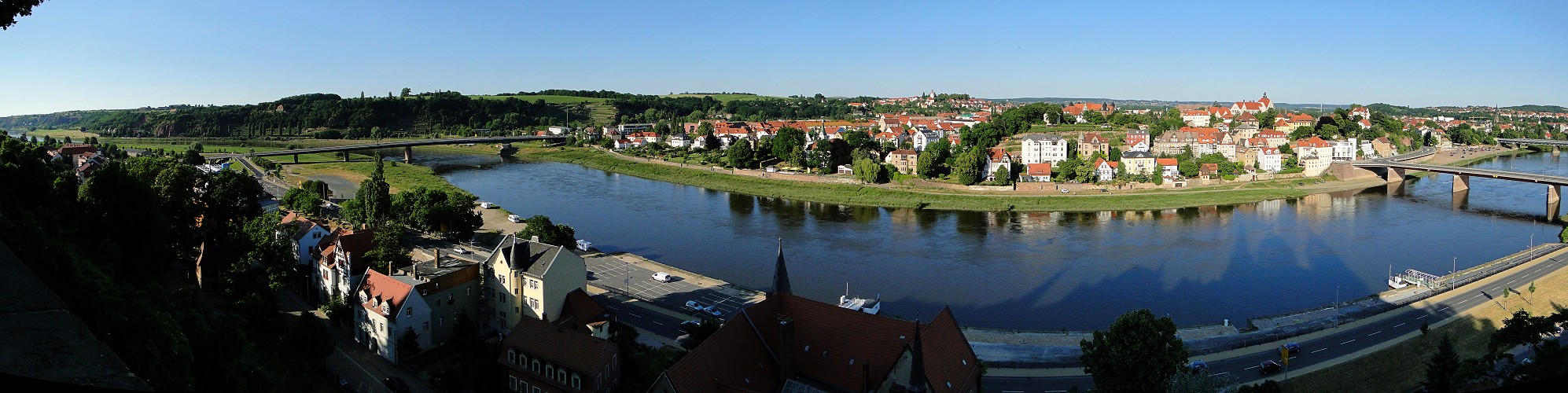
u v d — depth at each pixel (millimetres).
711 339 76188
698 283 154875
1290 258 178250
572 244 171875
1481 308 125500
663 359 100875
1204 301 146000
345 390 97875
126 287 64500
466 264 125438
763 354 81562
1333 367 104625
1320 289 153125
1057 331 128500
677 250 189500
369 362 109938
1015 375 105562
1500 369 83562
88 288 56625
